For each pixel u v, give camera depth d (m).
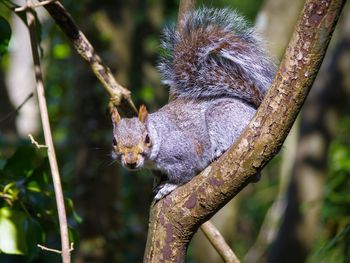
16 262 11.31
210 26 9.06
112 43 14.68
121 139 8.59
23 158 8.30
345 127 21.39
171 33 9.23
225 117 8.83
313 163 18.61
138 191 19.45
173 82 9.22
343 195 13.97
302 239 18.19
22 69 28.08
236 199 17.12
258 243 23.34
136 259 15.67
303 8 6.20
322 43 6.17
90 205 14.41
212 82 9.03
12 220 7.63
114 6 14.80
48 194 8.21
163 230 7.20
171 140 8.84
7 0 8.51
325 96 18.98
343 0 6.03
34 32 7.89
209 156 8.91
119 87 8.86
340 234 9.00
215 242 8.72
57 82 20.67
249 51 9.00
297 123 22.50
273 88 6.47
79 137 14.68
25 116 23.88
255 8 27.16
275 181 27.17
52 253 11.92
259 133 6.57
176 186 8.77
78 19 15.73
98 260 14.30
